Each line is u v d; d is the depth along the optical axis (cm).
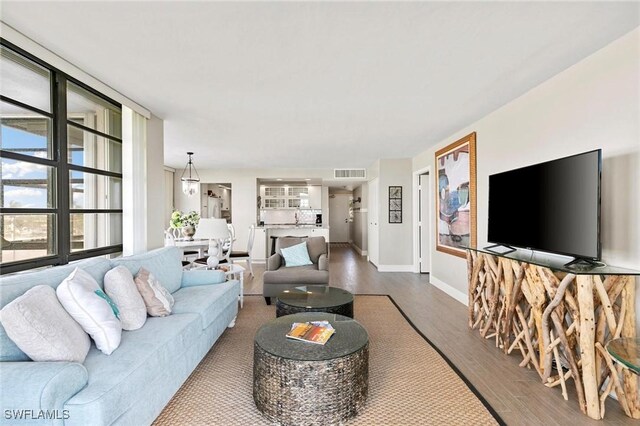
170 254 304
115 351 165
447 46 203
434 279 505
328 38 193
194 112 334
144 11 167
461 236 406
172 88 270
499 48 206
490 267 283
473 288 313
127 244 305
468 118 356
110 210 302
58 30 185
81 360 149
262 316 354
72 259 253
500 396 200
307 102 305
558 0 158
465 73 242
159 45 201
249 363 244
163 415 181
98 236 291
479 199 360
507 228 276
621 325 181
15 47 193
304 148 522
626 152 194
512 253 274
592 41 198
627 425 173
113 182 310
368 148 523
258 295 445
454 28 183
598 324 185
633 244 191
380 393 203
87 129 274
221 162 667
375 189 683
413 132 418
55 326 143
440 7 164
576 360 196
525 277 234
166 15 170
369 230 752
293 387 170
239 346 274
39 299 146
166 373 179
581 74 224
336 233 1216
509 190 275
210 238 406
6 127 207
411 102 305
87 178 278
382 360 249
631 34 189
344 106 317
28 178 220
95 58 219
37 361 136
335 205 1216
